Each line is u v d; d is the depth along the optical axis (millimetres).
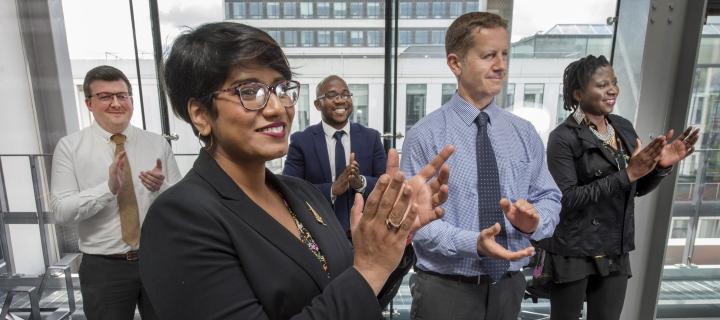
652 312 1938
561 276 1421
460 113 1194
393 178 479
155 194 1597
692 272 2398
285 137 580
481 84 1127
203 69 531
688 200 2326
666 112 1831
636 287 1954
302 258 580
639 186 1478
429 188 640
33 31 2713
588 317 1525
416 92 3160
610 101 1392
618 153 1408
